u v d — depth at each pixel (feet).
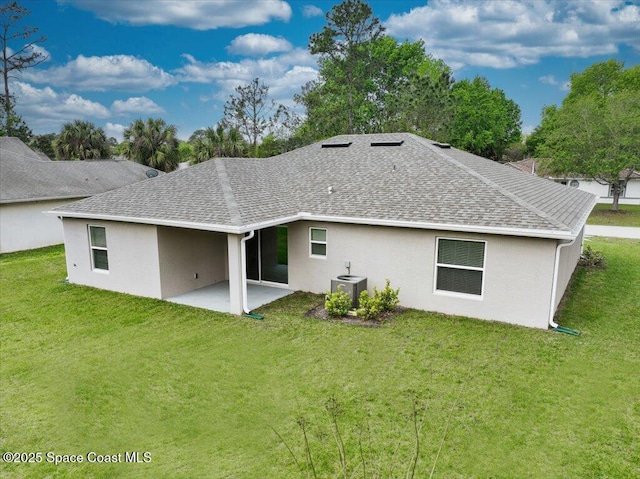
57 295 40.88
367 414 20.48
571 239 27.76
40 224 67.31
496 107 163.43
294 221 39.70
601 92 162.09
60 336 31.09
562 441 18.31
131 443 19.06
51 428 20.29
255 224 33.68
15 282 45.52
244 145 111.65
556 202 39.32
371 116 136.36
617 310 34.24
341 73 128.16
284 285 42.16
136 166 102.47
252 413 20.94
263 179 46.29
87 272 43.83
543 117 172.24
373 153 47.42
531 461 17.16
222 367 25.70
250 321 33.01
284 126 143.13
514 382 23.07
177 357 27.20
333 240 38.09
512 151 181.37
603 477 16.25
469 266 32.53
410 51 150.92
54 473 17.33
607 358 25.75
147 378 24.64
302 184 44.39
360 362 25.76
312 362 25.93
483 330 30.14
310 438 18.92
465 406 20.94
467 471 16.69
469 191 35.14
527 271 30.14
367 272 36.86
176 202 39.45
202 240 42.68
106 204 42.45
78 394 23.12
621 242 66.80
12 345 29.66
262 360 26.40
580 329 30.22
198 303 37.76
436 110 108.27
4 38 132.26
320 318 33.32
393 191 38.24
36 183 70.79
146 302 38.24
